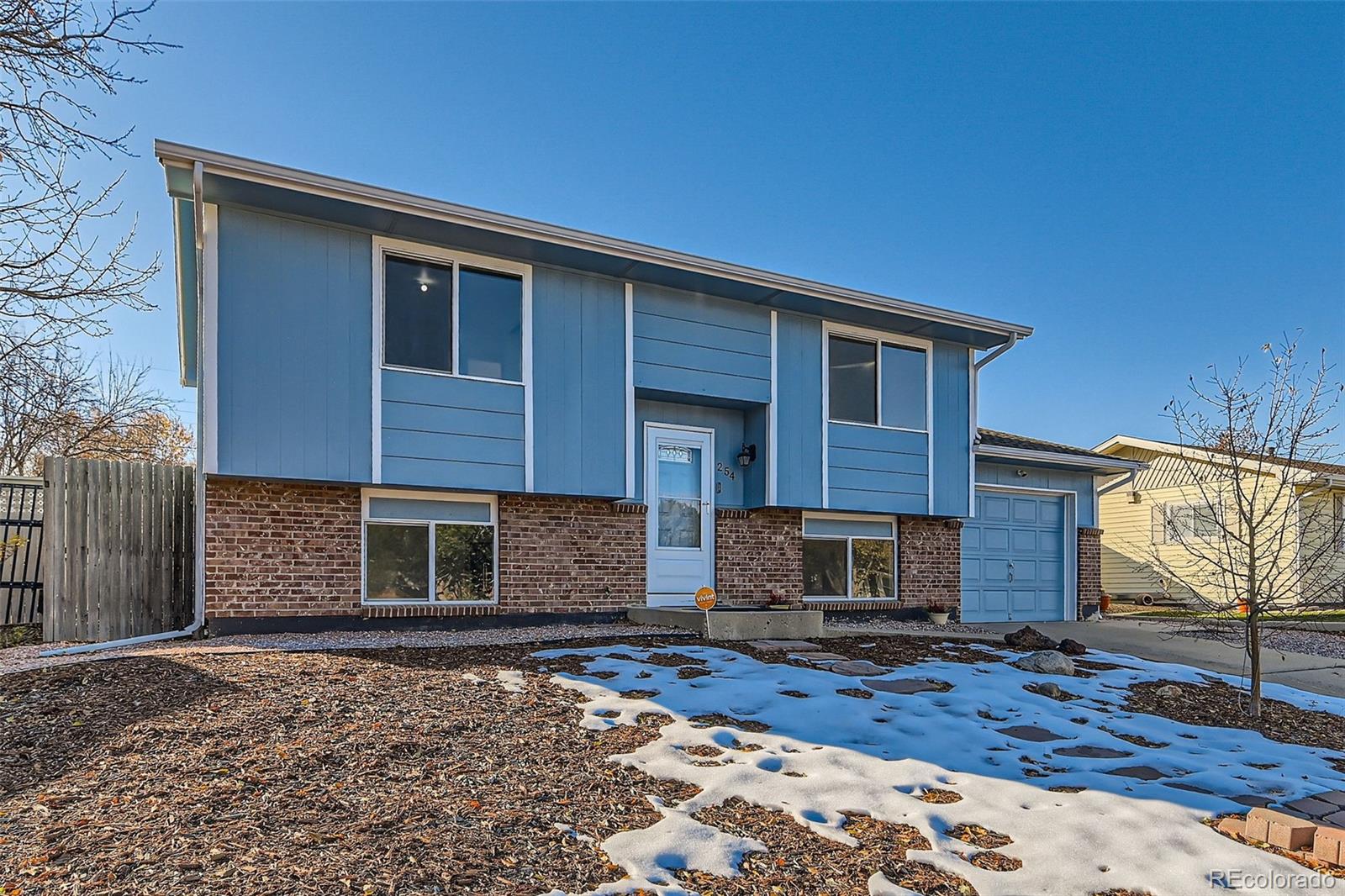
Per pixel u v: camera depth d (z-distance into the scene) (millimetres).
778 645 9062
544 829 3896
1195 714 7254
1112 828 4133
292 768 4406
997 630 12758
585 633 9430
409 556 9820
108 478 9305
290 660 6832
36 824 3670
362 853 3504
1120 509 22812
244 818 3783
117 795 3990
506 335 10164
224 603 8711
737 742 5379
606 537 10945
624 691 6449
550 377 10352
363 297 9328
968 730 5895
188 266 10305
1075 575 15742
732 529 12086
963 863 3742
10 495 9930
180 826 3664
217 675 6180
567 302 10539
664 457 11758
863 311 12172
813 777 4742
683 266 10508
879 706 6484
